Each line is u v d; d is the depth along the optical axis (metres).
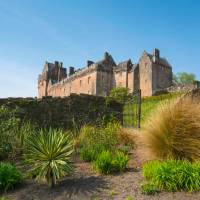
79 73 57.41
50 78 71.31
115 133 8.62
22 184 5.91
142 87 49.31
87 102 12.42
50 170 5.62
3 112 9.11
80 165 6.82
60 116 11.66
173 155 5.96
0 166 6.11
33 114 11.16
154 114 6.62
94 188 5.38
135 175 5.81
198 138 5.93
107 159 6.16
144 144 6.52
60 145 5.94
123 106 13.20
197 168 5.07
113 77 53.38
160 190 4.98
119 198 4.90
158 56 50.81
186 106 6.32
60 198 5.16
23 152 7.62
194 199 4.59
